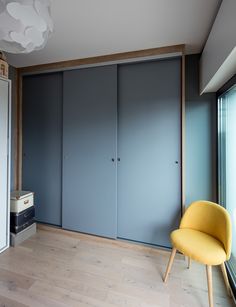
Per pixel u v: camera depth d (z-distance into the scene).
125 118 2.42
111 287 1.74
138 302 1.59
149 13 1.60
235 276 1.75
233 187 1.94
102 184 2.51
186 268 2.02
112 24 1.75
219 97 2.14
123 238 2.46
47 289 1.70
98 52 2.32
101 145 2.49
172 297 1.64
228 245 1.55
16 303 1.55
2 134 2.20
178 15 1.63
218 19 1.49
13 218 2.39
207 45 1.87
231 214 1.99
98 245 2.44
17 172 2.91
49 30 1.09
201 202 1.94
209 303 1.50
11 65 2.72
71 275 1.88
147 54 2.24
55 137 2.76
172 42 2.07
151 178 2.34
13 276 1.85
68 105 2.61
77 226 2.63
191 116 2.30
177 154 2.25
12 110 2.81
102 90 2.46
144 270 1.98
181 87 2.19
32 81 2.85
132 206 2.42
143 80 2.35
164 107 2.28
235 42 1.13
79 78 2.55
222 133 2.18
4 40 1.06
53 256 2.18
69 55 2.39
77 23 1.74
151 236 2.35
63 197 2.68
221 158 2.20
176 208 2.26
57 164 2.76
